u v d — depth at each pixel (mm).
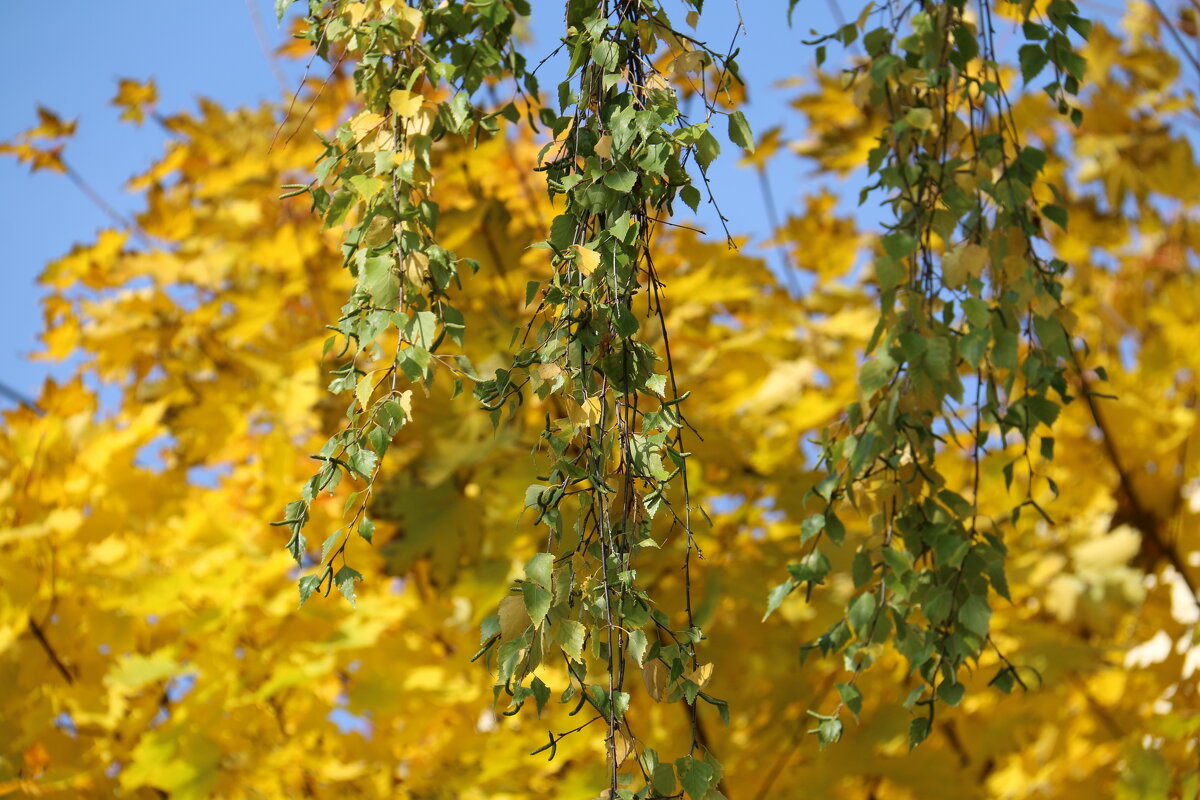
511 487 3832
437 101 2674
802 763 3846
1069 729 3939
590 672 3711
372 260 2637
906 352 2803
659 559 3826
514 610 2582
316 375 4254
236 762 3590
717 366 4332
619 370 2623
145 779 3537
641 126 2607
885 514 2865
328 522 4105
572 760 3787
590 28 2631
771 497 3998
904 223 2867
